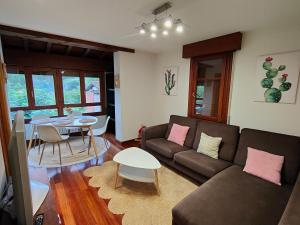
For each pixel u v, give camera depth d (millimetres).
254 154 2074
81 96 4871
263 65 2420
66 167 2932
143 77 4262
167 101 4121
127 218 1826
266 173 1892
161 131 3449
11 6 1825
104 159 3270
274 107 2367
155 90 4477
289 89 2213
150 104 4527
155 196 2188
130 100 4125
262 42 2416
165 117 4223
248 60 2578
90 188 2350
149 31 2523
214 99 3084
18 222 965
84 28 2523
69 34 2816
